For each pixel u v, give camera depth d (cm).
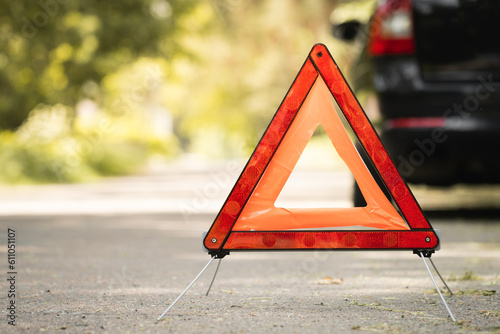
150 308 455
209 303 472
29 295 507
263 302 475
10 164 2273
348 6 2198
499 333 382
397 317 424
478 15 913
